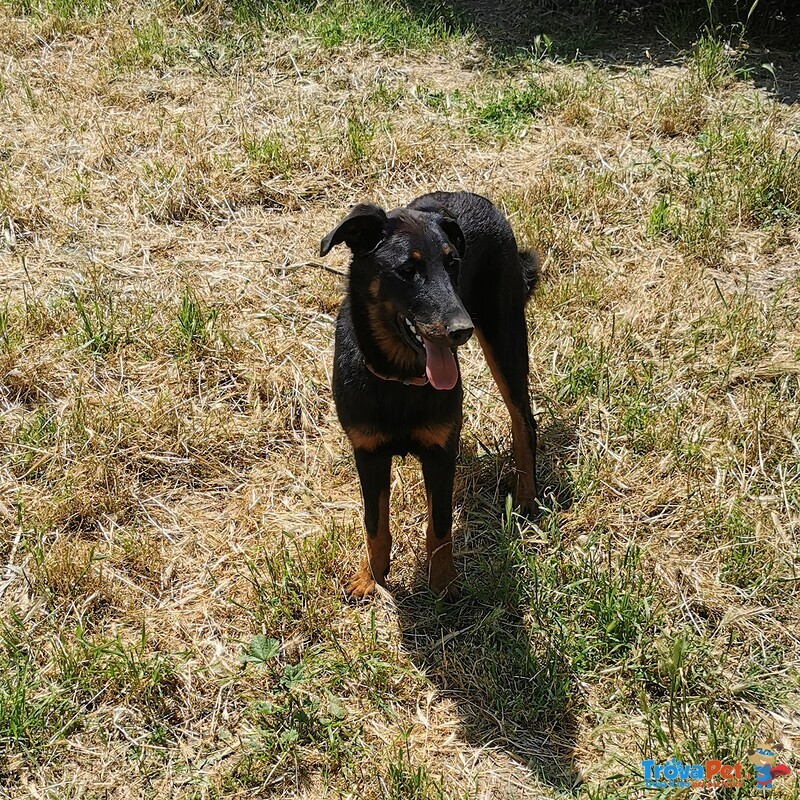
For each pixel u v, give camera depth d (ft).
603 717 6.42
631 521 7.57
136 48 12.95
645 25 14.55
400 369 6.58
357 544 7.40
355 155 10.92
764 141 11.22
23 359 8.41
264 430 8.22
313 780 6.09
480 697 6.57
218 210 10.36
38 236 9.87
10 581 6.99
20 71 12.51
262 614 6.86
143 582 7.10
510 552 7.14
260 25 13.62
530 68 13.20
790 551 7.31
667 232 10.27
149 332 8.82
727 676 6.61
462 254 6.93
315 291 9.41
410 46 13.57
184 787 6.02
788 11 14.17
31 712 6.23
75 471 7.66
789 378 8.59
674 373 8.66
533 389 8.63
